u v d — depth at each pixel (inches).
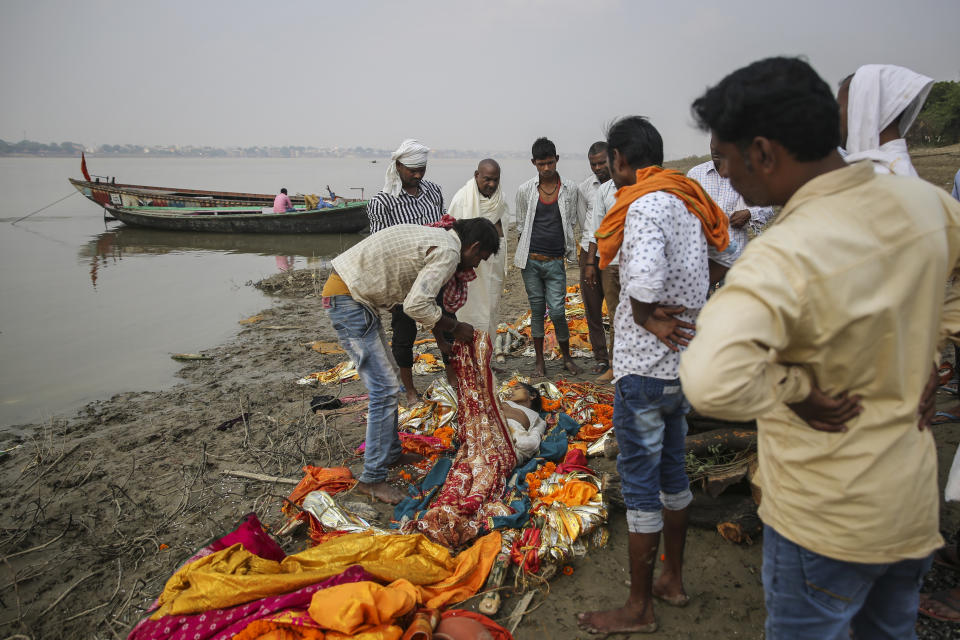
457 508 139.6
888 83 108.0
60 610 129.5
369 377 155.3
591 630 110.0
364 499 159.3
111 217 930.7
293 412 221.5
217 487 172.6
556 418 188.7
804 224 54.7
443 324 151.9
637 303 94.3
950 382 187.8
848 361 55.1
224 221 723.4
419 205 217.9
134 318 371.6
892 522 58.1
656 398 98.7
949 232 59.9
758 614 111.9
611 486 140.4
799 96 55.3
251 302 409.1
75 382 267.7
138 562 142.7
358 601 100.7
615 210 100.7
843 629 64.5
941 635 100.7
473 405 155.1
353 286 147.6
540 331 235.6
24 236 735.7
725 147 61.6
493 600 117.6
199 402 239.6
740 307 53.1
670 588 114.7
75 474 185.9
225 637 101.8
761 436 66.0
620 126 103.7
